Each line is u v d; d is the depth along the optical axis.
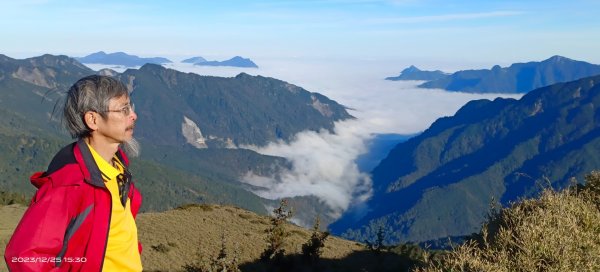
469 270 4.85
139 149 3.00
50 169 2.52
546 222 5.40
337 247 41.22
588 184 7.62
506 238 5.18
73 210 2.43
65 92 2.70
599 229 5.79
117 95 2.67
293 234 43.56
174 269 31.83
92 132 2.68
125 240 2.72
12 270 2.27
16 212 42.09
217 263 21.91
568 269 4.67
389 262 33.72
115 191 2.67
